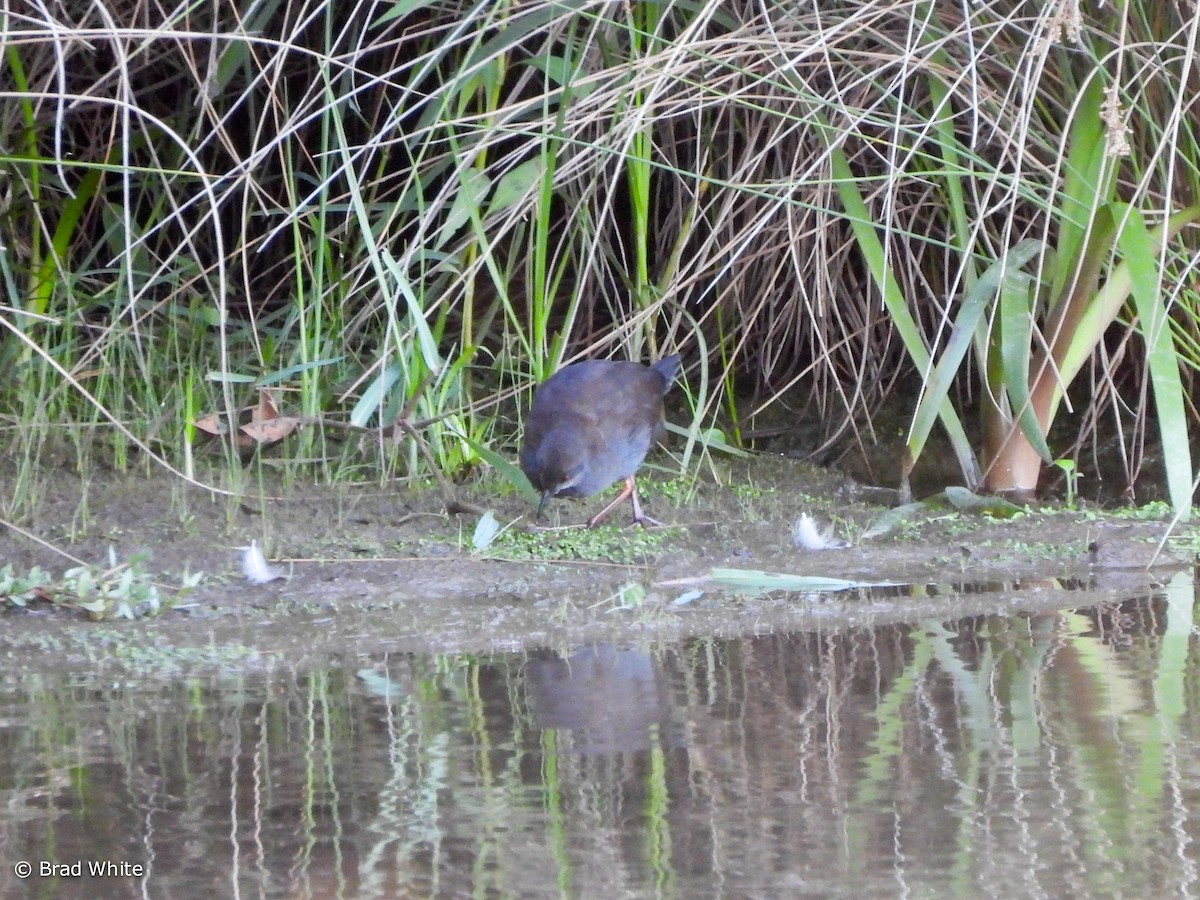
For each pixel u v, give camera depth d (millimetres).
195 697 6078
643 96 11008
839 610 7805
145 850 4352
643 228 11281
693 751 5238
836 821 4520
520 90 11320
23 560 8594
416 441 10141
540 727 5582
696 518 10367
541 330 10852
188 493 10109
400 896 3994
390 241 10883
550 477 9781
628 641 7121
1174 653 6652
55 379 10891
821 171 11531
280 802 4750
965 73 9508
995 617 7582
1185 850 4254
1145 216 10695
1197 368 10922
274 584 8367
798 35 10406
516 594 8305
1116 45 9648
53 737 5488
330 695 6082
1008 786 4820
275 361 11766
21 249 11672
